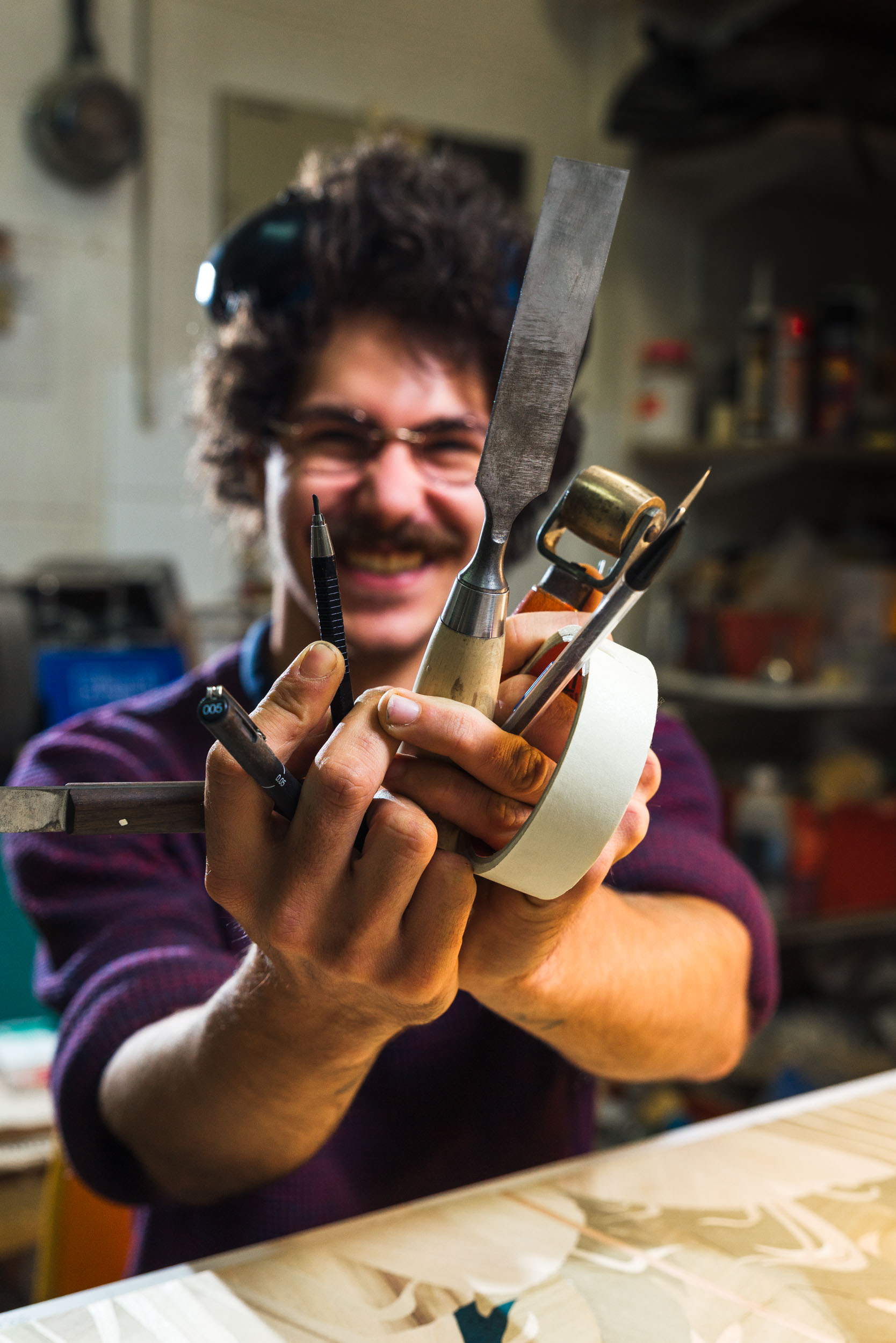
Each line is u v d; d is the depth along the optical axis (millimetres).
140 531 2609
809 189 3082
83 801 446
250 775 447
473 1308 506
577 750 440
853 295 2844
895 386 2902
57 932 908
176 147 2578
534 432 435
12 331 2438
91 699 1984
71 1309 507
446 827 484
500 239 948
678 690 2852
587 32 3076
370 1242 562
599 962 656
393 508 898
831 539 3035
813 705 2742
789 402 2736
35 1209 1286
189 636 2150
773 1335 487
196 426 1166
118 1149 778
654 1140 670
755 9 2957
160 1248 922
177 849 974
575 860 454
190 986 800
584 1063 744
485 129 2957
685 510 405
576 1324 496
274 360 934
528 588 2668
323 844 454
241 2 2621
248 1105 639
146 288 2559
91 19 2428
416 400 916
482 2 2920
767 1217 581
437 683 466
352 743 450
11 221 2416
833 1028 2680
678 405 2932
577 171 415
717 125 2648
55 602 2127
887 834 2725
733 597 2895
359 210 911
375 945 473
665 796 976
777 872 2691
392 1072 924
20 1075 1335
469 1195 604
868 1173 630
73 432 2525
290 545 938
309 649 469
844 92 2570
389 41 2811
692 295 3135
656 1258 545
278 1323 498
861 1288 521
